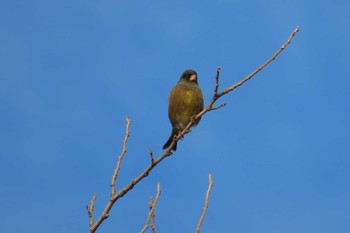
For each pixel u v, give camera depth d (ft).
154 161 29.22
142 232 24.31
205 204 24.73
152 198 25.25
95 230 24.29
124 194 27.73
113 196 25.23
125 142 27.04
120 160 26.45
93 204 24.67
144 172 28.68
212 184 25.53
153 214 24.79
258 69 31.58
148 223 24.62
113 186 25.55
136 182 28.17
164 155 29.37
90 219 24.34
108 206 24.97
